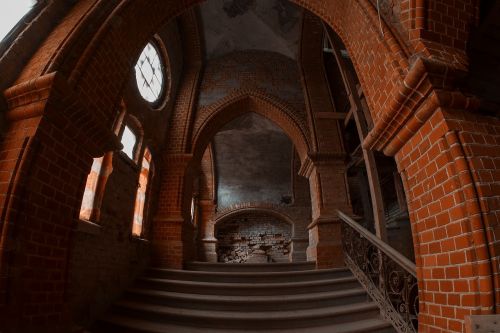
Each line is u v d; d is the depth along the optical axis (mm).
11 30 2713
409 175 2377
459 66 2223
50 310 2291
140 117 5398
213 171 12203
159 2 3723
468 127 2020
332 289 4809
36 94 2344
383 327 3631
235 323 3832
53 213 2430
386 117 2396
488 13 2891
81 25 2846
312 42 7629
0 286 1911
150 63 6145
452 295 1896
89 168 2945
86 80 2766
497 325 1544
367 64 2906
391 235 8445
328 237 5984
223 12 7414
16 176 2145
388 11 2713
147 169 5988
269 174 12594
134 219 5352
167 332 3621
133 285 4957
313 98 7309
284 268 5801
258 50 8281
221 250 12391
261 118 10312
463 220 1831
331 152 6645
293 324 3816
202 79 7836
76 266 3422
